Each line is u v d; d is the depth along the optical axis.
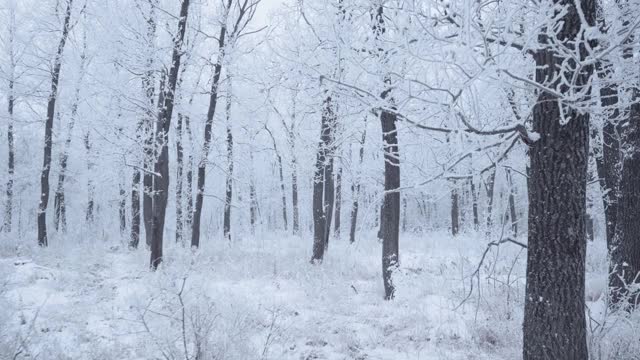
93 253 13.06
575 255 4.49
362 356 6.23
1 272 7.99
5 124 17.53
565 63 3.66
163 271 10.38
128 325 6.95
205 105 18.66
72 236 17.81
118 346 5.96
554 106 4.48
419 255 14.52
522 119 4.40
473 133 4.42
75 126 19.31
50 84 15.62
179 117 17.50
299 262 12.30
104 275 10.52
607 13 5.59
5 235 16.17
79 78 17.00
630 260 6.95
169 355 5.39
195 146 18.33
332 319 7.76
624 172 7.16
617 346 5.62
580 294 4.54
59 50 15.18
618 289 6.75
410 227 37.25
